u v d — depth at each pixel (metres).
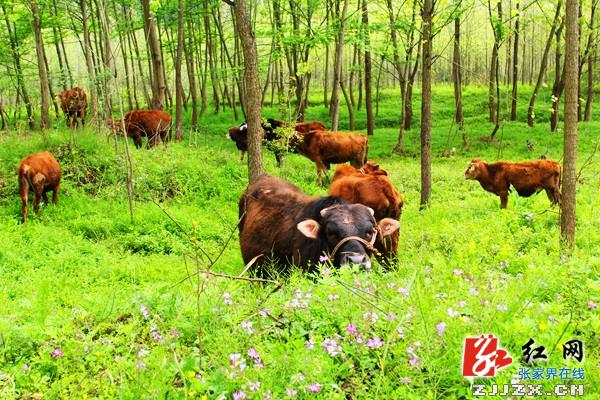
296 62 31.06
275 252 6.82
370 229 6.00
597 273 5.84
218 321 4.78
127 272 9.50
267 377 3.71
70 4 27.67
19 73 31.98
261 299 5.18
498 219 10.62
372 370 3.91
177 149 18.30
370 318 4.10
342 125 37.03
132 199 13.68
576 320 4.51
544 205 12.84
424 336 3.98
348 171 9.70
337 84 20.50
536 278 5.34
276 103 44.53
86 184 14.88
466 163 23.47
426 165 13.55
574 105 7.61
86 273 9.47
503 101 40.78
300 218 6.58
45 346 4.80
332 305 4.57
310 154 18.45
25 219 12.25
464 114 41.12
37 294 7.87
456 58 30.44
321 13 29.58
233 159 18.64
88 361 4.44
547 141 28.14
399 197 8.95
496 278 5.27
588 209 11.05
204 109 38.25
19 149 15.71
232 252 10.67
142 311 4.94
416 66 27.91
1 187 13.89
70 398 3.95
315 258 6.21
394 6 29.80
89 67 20.77
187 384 3.91
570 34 7.40
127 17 31.33
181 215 13.12
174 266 10.00
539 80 32.38
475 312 4.32
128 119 19.48
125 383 3.92
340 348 3.82
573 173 7.77
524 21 31.19
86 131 16.89
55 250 10.84
